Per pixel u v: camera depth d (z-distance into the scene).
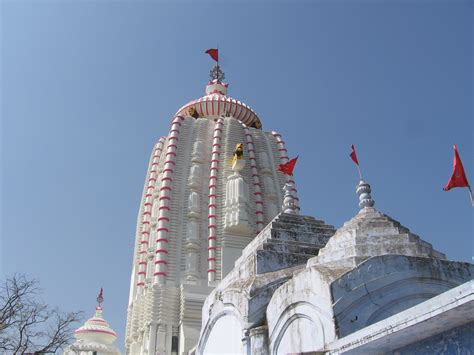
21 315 31.27
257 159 47.78
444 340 10.01
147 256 40.91
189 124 48.09
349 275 13.95
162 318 34.72
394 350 11.42
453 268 15.16
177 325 34.97
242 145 46.53
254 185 44.81
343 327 13.07
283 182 46.91
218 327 19.41
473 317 9.16
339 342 11.75
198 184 42.88
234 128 48.16
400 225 19.55
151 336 34.09
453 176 13.23
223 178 43.62
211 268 38.12
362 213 20.05
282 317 15.47
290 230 22.98
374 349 11.37
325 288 13.80
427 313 9.05
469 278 15.19
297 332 14.67
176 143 45.28
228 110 53.19
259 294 17.12
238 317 17.38
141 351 35.44
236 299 17.77
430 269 14.80
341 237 18.61
